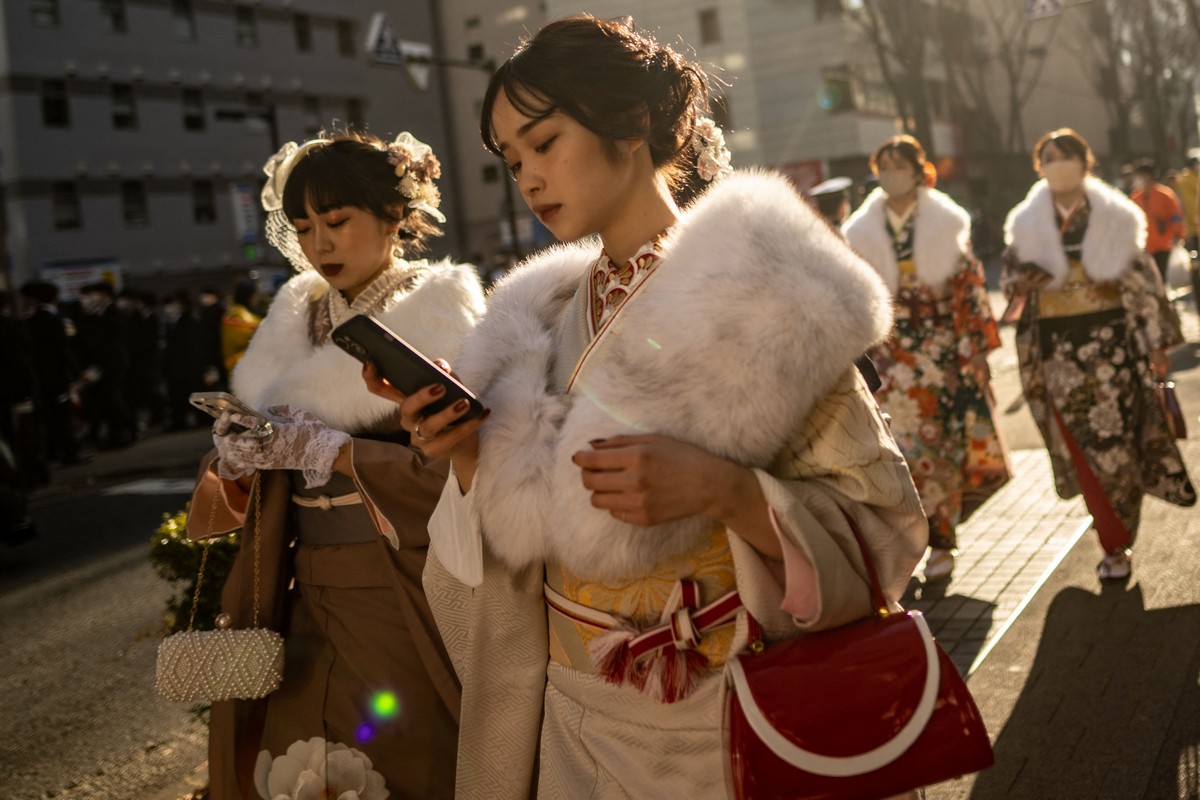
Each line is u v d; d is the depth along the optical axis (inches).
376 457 108.1
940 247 218.8
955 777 62.5
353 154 116.8
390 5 1888.5
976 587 209.3
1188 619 180.9
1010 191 1841.8
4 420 478.6
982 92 1841.8
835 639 65.5
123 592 294.0
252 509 114.1
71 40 1416.1
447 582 84.4
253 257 962.1
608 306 73.0
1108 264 206.2
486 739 81.7
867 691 62.9
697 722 69.4
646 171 72.2
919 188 222.8
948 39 1729.8
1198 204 396.5
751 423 62.0
